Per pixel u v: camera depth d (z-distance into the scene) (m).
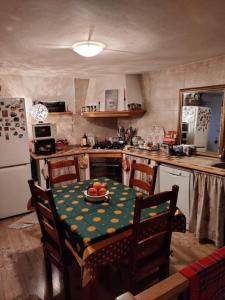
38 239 2.66
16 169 3.21
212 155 2.93
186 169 2.66
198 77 3.02
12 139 3.12
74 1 1.28
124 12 1.43
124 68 3.38
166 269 1.65
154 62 2.99
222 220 2.34
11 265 2.22
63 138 4.30
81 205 1.85
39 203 1.71
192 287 0.80
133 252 1.43
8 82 3.65
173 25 1.68
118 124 4.74
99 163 3.88
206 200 2.45
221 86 2.75
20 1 1.26
